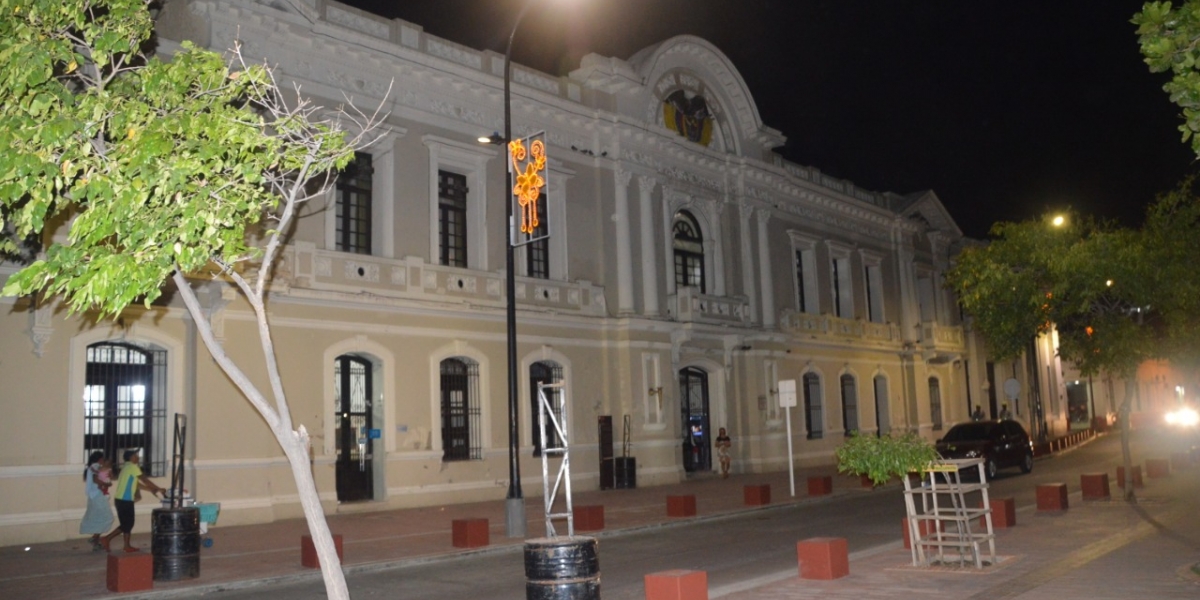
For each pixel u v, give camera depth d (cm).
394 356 2325
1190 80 855
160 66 921
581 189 2864
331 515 2145
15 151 816
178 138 888
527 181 1895
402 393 2331
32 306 1802
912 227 4559
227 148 882
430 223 2444
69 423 1834
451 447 2456
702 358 3195
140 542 1778
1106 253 1883
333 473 2173
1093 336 2045
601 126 2916
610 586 1294
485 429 2505
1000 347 2095
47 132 825
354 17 2341
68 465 1827
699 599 982
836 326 3912
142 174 806
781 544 1664
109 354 1933
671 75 3209
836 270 4112
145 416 1966
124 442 1933
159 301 1959
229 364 798
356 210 2327
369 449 2319
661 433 2950
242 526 1973
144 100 948
